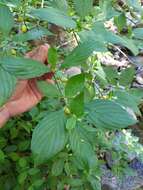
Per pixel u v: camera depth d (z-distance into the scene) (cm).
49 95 49
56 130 42
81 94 44
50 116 43
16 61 43
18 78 42
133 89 66
